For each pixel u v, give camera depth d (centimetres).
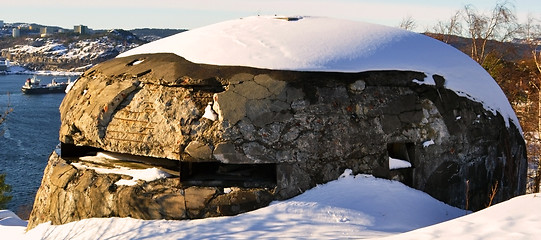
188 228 531
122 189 586
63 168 659
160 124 587
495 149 689
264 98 577
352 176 592
